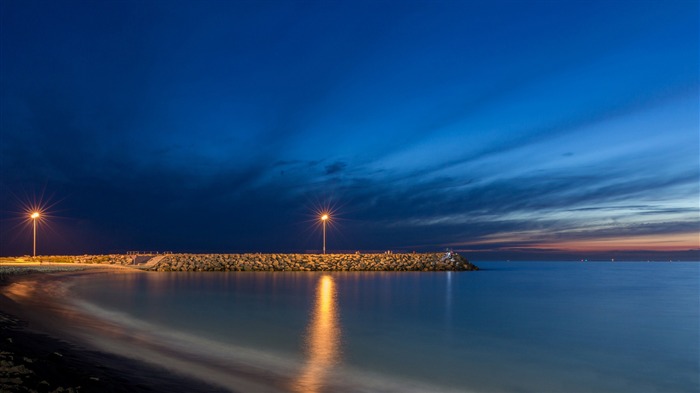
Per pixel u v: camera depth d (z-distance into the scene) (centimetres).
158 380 1323
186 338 2325
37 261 8406
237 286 5956
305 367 1853
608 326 3259
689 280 9538
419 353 2300
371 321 3247
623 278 10488
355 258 10331
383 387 1652
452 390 1689
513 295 5469
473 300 4791
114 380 1205
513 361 2195
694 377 1967
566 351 2438
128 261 9750
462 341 2638
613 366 2144
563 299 5081
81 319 2516
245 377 1573
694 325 3334
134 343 1981
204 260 9575
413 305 4228
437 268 10600
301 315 3428
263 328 2805
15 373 1041
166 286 5628
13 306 2495
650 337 2856
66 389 1012
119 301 3784
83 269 7062
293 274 8838
